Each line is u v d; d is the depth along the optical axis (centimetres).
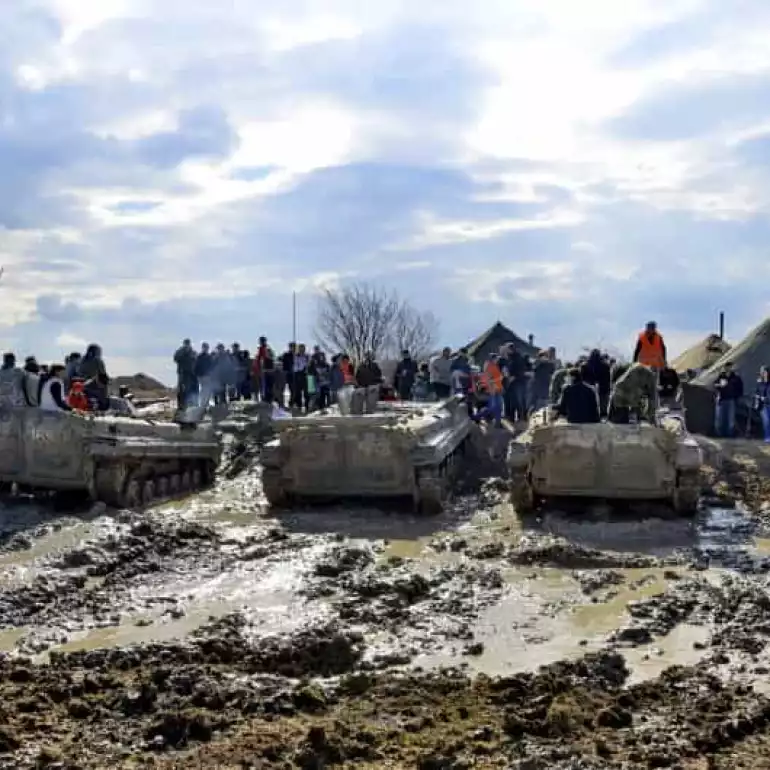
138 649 973
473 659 977
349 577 1286
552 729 762
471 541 1528
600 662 931
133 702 825
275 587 1244
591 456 1673
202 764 706
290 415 2438
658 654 980
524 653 992
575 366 1973
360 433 1767
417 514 1752
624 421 1767
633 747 735
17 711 816
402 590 1207
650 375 1752
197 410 2438
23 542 1445
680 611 1110
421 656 988
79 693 859
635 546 1486
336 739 736
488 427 2444
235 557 1412
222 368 2803
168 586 1262
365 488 1775
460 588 1233
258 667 942
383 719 801
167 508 1866
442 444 1839
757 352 2577
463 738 749
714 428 2361
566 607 1158
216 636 1024
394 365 4278
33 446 1808
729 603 1120
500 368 2569
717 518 1681
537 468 1695
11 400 1934
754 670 916
